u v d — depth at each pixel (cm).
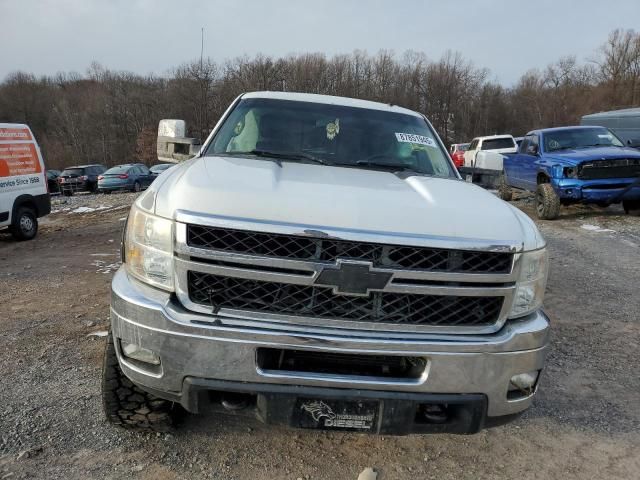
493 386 229
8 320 475
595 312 529
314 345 214
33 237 1087
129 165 2762
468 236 223
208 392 225
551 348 438
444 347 220
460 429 236
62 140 6900
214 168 273
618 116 1533
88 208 1767
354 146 362
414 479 265
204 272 216
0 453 267
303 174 283
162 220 224
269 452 279
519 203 1365
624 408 345
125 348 236
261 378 217
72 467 259
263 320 219
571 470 279
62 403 318
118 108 6675
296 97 406
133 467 261
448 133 6694
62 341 420
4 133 1031
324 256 214
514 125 6781
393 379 222
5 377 353
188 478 255
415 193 262
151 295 225
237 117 378
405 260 217
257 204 220
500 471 275
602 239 893
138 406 266
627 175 1037
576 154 1070
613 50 5994
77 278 651
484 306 230
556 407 344
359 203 229
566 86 6556
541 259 243
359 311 220
